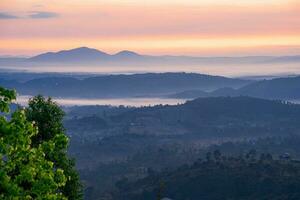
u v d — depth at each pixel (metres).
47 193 30.22
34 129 30.97
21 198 29.19
